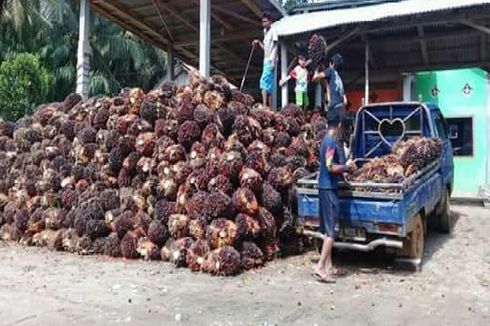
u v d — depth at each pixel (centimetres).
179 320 454
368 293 529
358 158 822
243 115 733
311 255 716
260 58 1539
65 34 2608
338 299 511
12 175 896
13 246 816
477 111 1353
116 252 721
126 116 773
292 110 878
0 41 2448
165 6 1233
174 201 703
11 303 511
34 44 2556
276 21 1168
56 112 907
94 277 614
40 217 818
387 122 814
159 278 605
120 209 747
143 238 710
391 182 591
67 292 550
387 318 451
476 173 1348
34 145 891
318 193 609
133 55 2647
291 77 1063
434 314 459
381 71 1377
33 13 2298
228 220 643
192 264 637
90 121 828
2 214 880
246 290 549
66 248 766
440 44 1238
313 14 1134
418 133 791
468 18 925
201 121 711
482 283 555
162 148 718
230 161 662
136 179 746
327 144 576
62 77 2533
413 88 1409
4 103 1834
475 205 1134
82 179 807
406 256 615
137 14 1306
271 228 678
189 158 707
